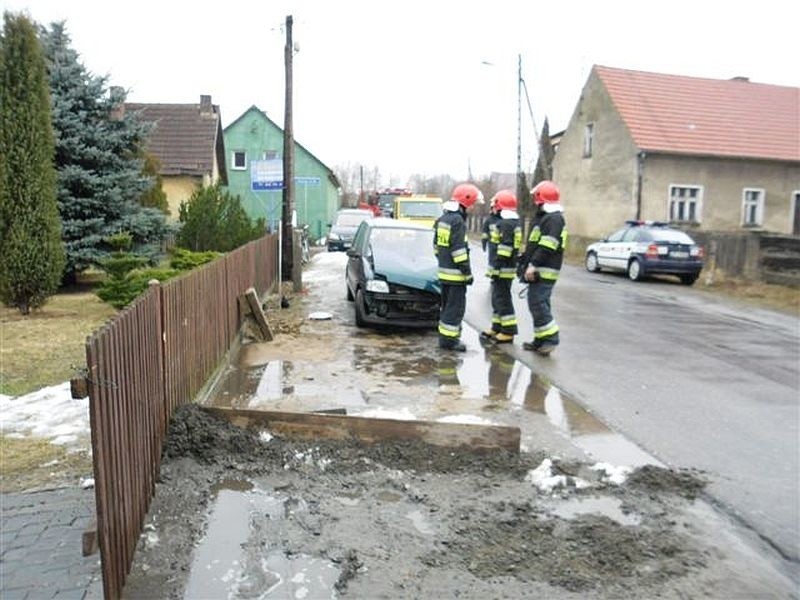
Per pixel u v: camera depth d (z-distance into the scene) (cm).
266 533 376
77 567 367
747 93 2962
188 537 368
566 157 3108
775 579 350
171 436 467
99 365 292
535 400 659
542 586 333
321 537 374
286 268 1603
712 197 2631
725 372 811
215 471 451
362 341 923
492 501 426
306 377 721
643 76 2881
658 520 410
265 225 2138
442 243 856
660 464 504
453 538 377
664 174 2578
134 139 1625
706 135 2662
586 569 350
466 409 621
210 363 661
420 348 887
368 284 976
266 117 4169
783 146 2711
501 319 939
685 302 1466
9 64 1123
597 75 2836
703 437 570
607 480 463
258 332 914
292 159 1683
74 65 1539
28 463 503
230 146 4178
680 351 931
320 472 459
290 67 1695
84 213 1544
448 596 321
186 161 3019
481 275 1806
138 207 1638
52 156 1189
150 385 408
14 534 402
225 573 336
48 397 659
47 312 1209
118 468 321
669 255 1795
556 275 864
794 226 2748
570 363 830
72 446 534
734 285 1769
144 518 381
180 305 518
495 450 493
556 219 848
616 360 858
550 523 398
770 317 1287
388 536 377
